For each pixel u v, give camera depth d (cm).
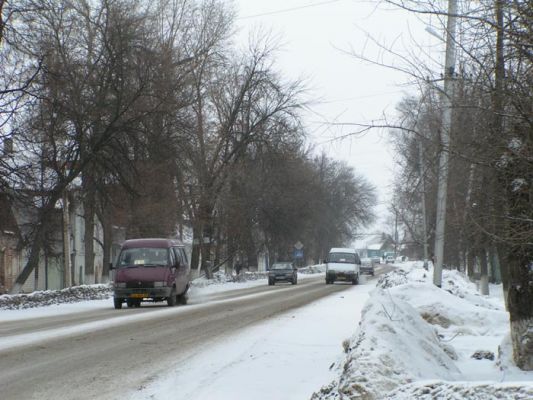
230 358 1291
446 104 829
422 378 798
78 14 4053
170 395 950
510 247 941
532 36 709
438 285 2186
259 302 3017
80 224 7344
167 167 4369
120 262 2847
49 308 2969
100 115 3791
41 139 3556
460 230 903
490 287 4409
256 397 938
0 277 5647
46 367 1184
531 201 795
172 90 4112
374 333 855
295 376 1093
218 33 5084
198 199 5191
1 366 1193
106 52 3912
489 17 754
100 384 1030
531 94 732
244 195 5916
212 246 6106
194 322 2005
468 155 800
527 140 749
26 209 3562
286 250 7456
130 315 2292
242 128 5459
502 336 1642
